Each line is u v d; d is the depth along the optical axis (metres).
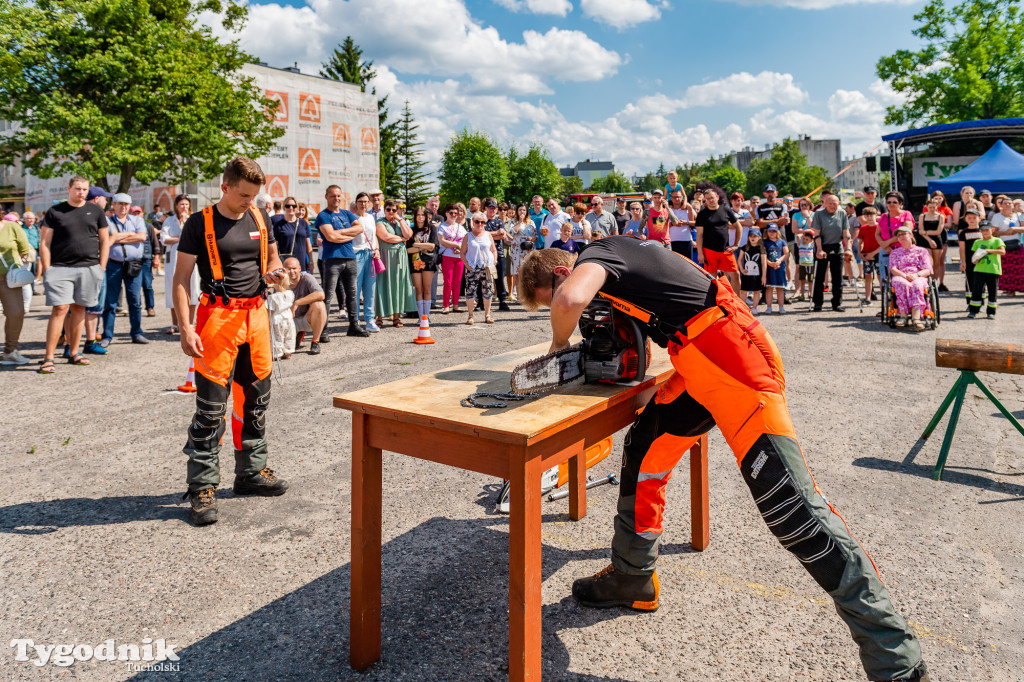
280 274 3.62
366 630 2.22
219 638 2.43
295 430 4.87
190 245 3.32
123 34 24.36
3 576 2.86
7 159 24.17
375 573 2.24
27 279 7.00
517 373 2.06
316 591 2.74
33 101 23.14
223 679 2.20
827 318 9.79
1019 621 2.47
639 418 2.43
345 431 4.84
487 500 3.65
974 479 3.85
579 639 2.39
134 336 8.38
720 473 4.04
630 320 2.25
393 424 2.12
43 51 23.05
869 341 7.95
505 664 2.25
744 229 10.33
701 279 2.15
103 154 23.44
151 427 4.95
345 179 34.03
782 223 11.19
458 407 2.03
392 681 2.17
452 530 3.27
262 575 2.87
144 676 2.21
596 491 3.82
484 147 65.06
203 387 3.40
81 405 5.54
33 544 3.15
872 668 1.88
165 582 2.82
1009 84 32.28
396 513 3.48
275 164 30.83
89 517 3.45
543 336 8.55
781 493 1.94
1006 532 3.18
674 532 3.25
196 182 27.52
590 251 2.16
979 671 2.18
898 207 8.89
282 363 7.10
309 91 32.03
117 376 6.57
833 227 10.22
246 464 3.71
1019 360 3.67
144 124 25.75
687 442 2.38
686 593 2.69
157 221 15.99
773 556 2.99
